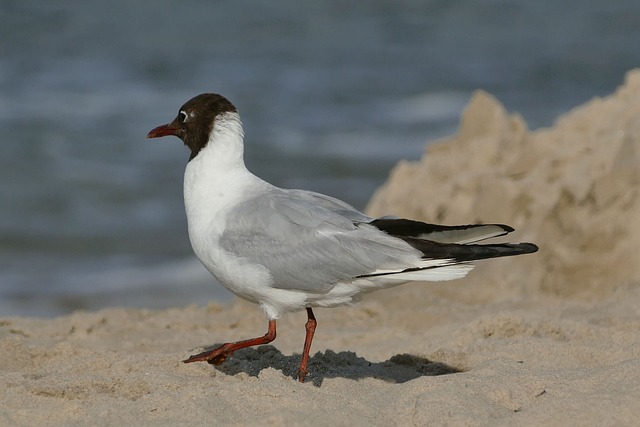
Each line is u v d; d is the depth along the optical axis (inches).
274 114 1274.6
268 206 339.9
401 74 1518.2
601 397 294.0
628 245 521.7
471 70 1551.4
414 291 544.1
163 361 357.4
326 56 1637.6
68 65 1492.4
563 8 2100.1
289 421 278.2
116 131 1152.2
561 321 417.1
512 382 316.2
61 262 771.4
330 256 327.9
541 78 1504.7
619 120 584.1
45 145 1092.5
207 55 1598.2
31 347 394.0
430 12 2037.4
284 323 485.1
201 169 353.7
